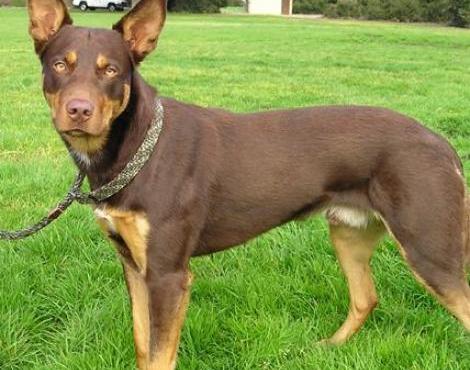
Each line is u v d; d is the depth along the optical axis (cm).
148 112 117
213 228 125
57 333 138
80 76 111
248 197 124
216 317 141
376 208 125
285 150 125
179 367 128
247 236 128
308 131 127
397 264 159
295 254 165
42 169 224
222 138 124
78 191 122
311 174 125
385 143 125
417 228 122
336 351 129
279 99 386
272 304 145
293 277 156
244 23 1384
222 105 361
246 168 124
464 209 125
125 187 115
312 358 126
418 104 363
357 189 127
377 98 388
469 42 914
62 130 110
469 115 324
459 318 124
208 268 162
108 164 115
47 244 166
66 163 235
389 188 123
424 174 122
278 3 2073
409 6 1677
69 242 168
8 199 199
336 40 920
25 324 137
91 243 169
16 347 132
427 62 635
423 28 1338
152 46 120
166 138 118
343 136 126
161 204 116
